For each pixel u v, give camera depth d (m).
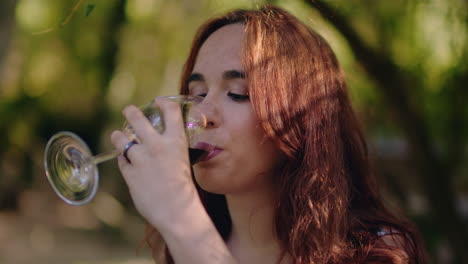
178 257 1.24
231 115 1.40
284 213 1.46
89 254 7.74
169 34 6.20
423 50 2.85
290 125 1.45
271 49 1.48
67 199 1.37
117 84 7.30
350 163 1.70
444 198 2.76
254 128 1.41
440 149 3.43
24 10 5.69
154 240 1.90
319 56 1.59
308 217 1.43
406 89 2.67
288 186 1.47
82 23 5.84
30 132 8.80
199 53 1.55
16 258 7.27
